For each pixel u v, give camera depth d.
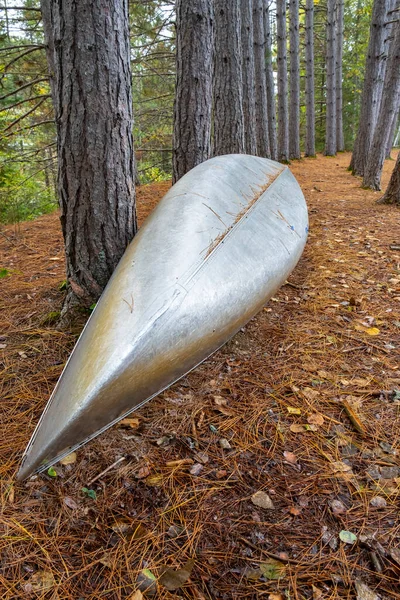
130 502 1.56
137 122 11.00
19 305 2.95
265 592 1.27
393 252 4.13
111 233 2.51
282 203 3.19
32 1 6.65
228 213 2.49
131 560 1.36
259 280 2.30
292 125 14.33
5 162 6.38
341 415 2.04
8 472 1.65
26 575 1.30
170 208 2.40
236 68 5.77
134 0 7.56
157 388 1.82
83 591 1.27
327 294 3.28
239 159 3.38
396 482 1.66
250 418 2.00
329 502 1.58
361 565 1.36
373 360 2.46
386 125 7.54
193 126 4.25
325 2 19.56
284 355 2.51
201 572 1.33
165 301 1.76
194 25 3.92
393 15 12.16
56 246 4.48
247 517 1.51
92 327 1.92
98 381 1.57
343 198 6.97
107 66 2.19
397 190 6.20
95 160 2.33
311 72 14.89
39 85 8.05
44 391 2.10
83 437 1.64
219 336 2.04
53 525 1.46
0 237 4.85
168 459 1.75
